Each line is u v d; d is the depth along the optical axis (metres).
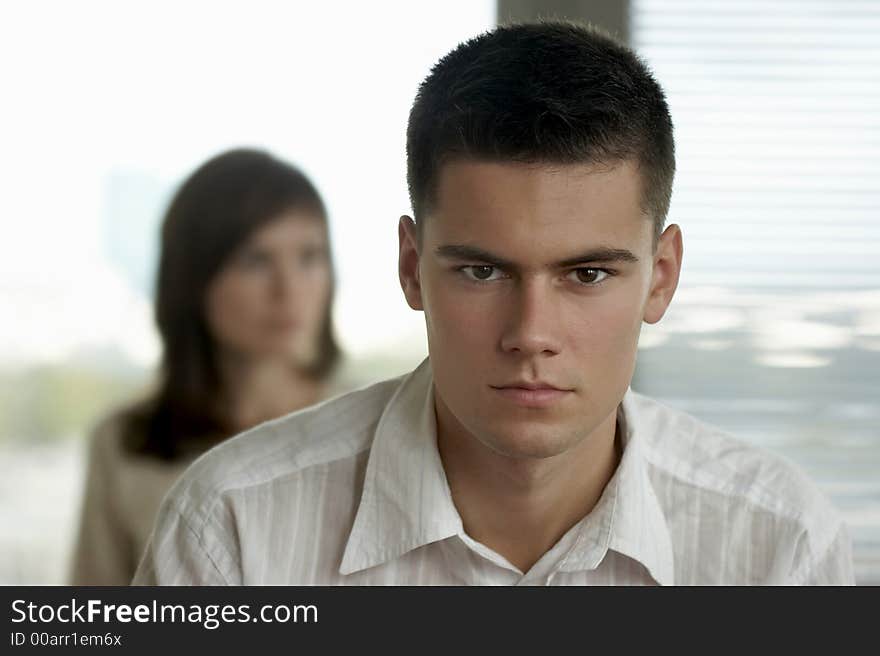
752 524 2.04
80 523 3.48
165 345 3.46
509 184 1.55
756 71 3.70
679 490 2.08
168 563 1.96
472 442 1.84
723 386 3.73
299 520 1.98
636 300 1.65
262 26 3.87
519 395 1.58
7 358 4.03
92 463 3.48
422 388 2.01
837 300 3.72
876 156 3.71
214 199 3.35
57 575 4.11
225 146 3.92
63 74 3.95
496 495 1.87
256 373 3.50
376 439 1.98
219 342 3.45
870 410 3.72
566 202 1.55
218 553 1.94
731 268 3.72
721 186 3.72
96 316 4.04
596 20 3.68
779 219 3.71
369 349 3.83
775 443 3.73
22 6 3.92
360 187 3.83
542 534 1.91
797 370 3.72
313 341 3.55
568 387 1.59
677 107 3.71
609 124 1.59
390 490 1.93
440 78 1.71
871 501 3.72
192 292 3.38
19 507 4.07
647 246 1.69
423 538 1.88
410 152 1.77
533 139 1.53
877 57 3.69
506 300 1.59
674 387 3.73
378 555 1.92
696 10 3.69
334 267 3.57
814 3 3.69
